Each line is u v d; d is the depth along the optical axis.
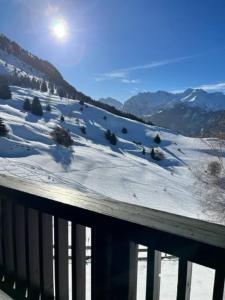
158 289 1.21
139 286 2.55
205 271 2.97
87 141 73.50
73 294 1.49
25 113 82.00
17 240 1.77
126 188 40.19
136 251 1.27
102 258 1.32
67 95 128.62
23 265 1.78
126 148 79.25
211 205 13.84
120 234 1.23
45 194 1.58
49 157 47.75
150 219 1.20
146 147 85.00
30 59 180.38
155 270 1.17
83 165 48.12
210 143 14.03
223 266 0.95
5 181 1.92
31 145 50.78
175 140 97.62
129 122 107.56
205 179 14.21
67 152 53.47
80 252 1.47
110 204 1.42
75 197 1.53
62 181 37.09
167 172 55.66
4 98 90.62
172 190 41.31
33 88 124.50
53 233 1.65
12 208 1.76
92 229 1.34
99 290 1.34
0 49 167.38
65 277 1.57
